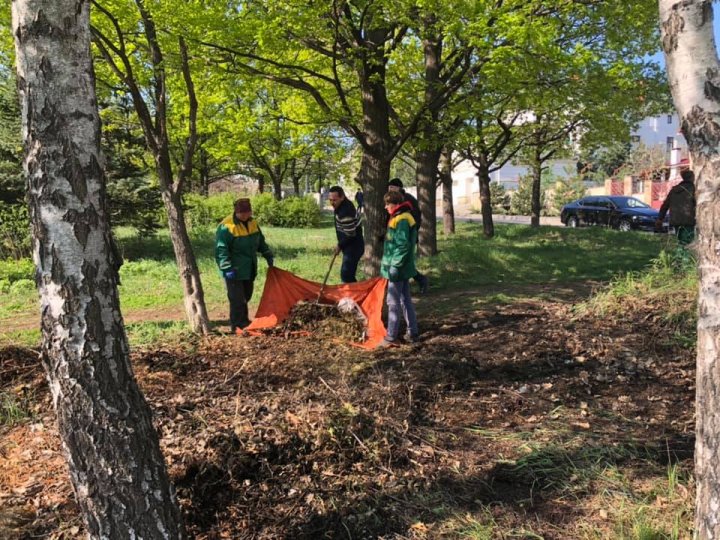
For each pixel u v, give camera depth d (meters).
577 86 9.25
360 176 9.30
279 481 3.43
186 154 6.89
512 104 10.12
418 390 4.71
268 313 7.05
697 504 2.31
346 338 6.46
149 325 7.33
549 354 5.59
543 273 11.05
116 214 13.80
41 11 2.15
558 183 39.69
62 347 2.28
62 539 2.95
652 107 14.75
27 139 2.23
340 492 3.35
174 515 2.53
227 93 8.51
